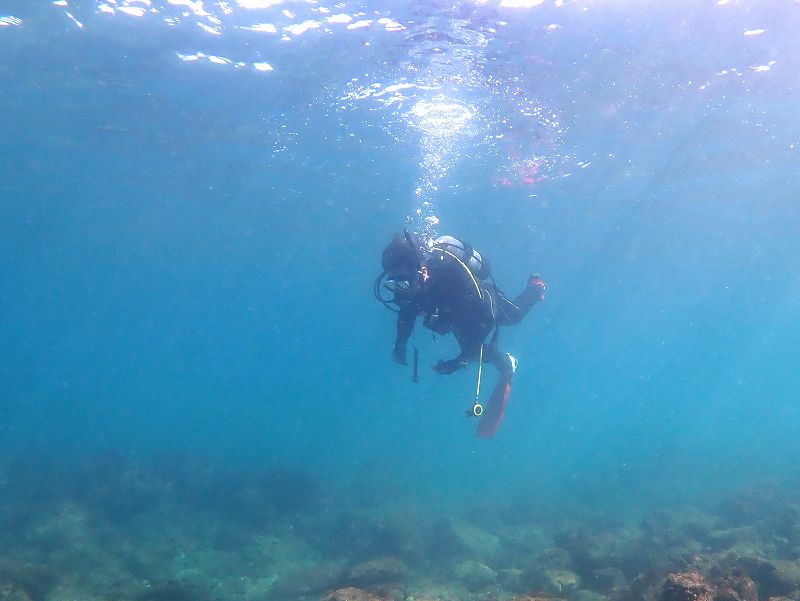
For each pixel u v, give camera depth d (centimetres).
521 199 2930
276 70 1544
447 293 612
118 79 1692
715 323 11250
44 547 1421
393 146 2131
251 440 4288
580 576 1074
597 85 1516
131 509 1802
